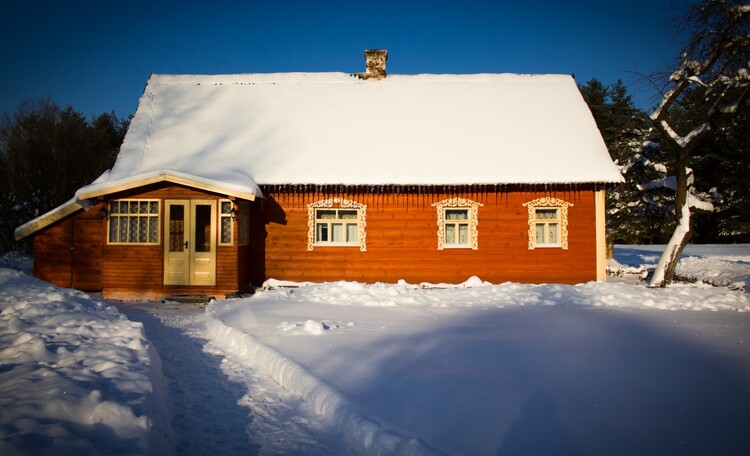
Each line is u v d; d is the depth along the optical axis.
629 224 38.06
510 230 14.94
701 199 16.09
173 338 8.38
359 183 14.53
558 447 3.75
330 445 4.27
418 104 17.55
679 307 10.39
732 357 6.27
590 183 14.80
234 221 13.32
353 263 14.91
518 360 6.12
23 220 26.27
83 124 32.41
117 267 13.38
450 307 10.34
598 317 9.20
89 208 13.57
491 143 15.87
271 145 15.89
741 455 3.61
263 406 5.19
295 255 14.90
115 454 3.17
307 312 9.59
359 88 18.34
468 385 5.18
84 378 4.34
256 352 6.81
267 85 18.56
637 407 4.55
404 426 4.15
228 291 13.25
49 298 7.65
